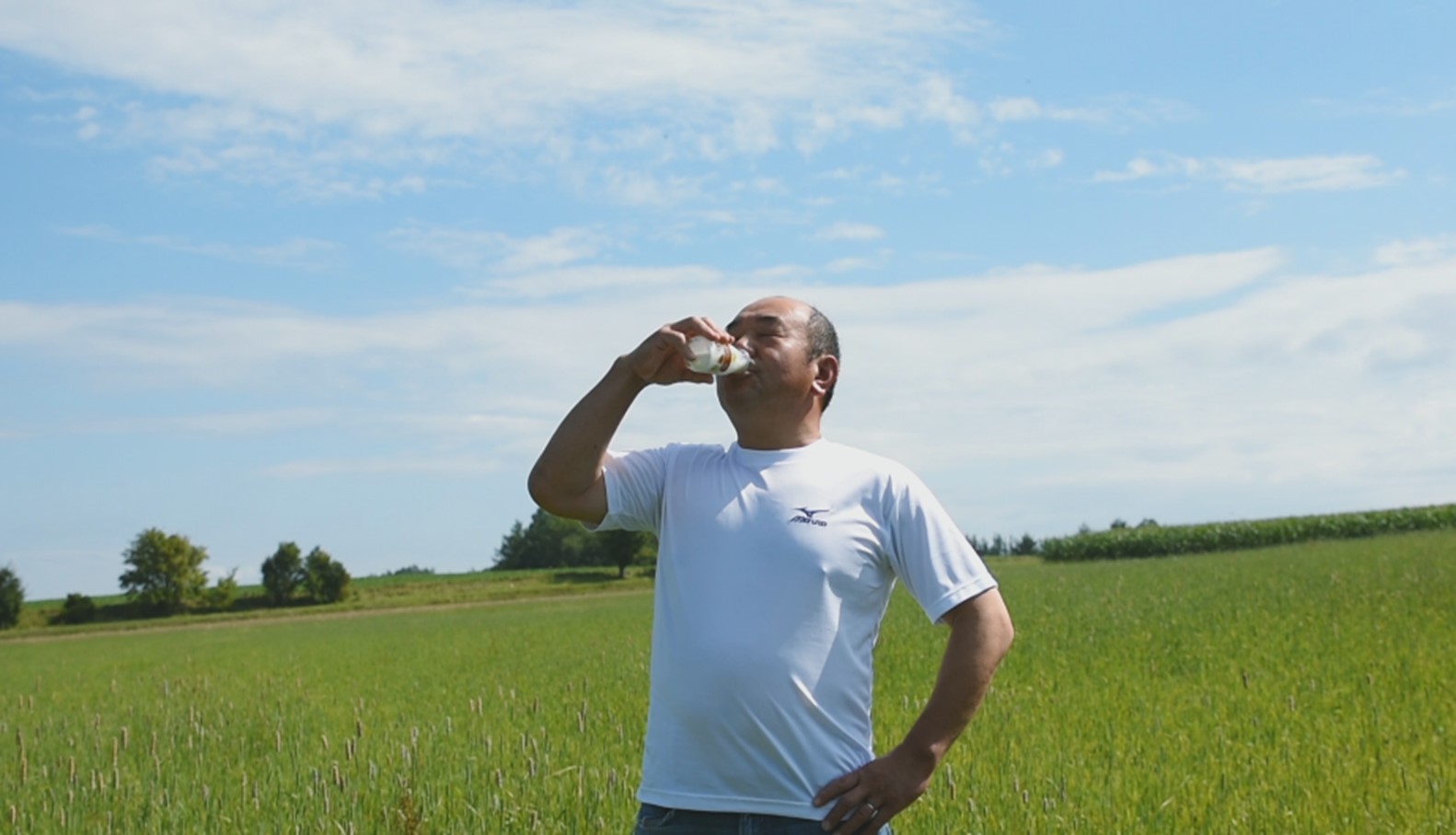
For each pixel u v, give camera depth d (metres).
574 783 8.12
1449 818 6.89
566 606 56.16
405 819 6.95
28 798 8.99
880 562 4.00
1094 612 24.16
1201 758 8.88
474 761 9.41
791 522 3.92
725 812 3.84
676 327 3.96
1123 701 11.97
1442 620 17.70
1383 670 12.96
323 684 19.42
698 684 3.86
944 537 3.96
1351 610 20.28
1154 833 6.85
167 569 86.38
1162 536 61.66
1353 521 59.38
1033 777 8.15
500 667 21.22
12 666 34.12
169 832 7.72
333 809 7.77
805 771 3.83
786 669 3.81
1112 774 8.25
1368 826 6.85
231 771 10.21
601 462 4.18
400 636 36.12
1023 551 86.31
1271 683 12.75
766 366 4.04
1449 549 35.47
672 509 4.15
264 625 59.34
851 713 3.92
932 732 3.82
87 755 11.83
